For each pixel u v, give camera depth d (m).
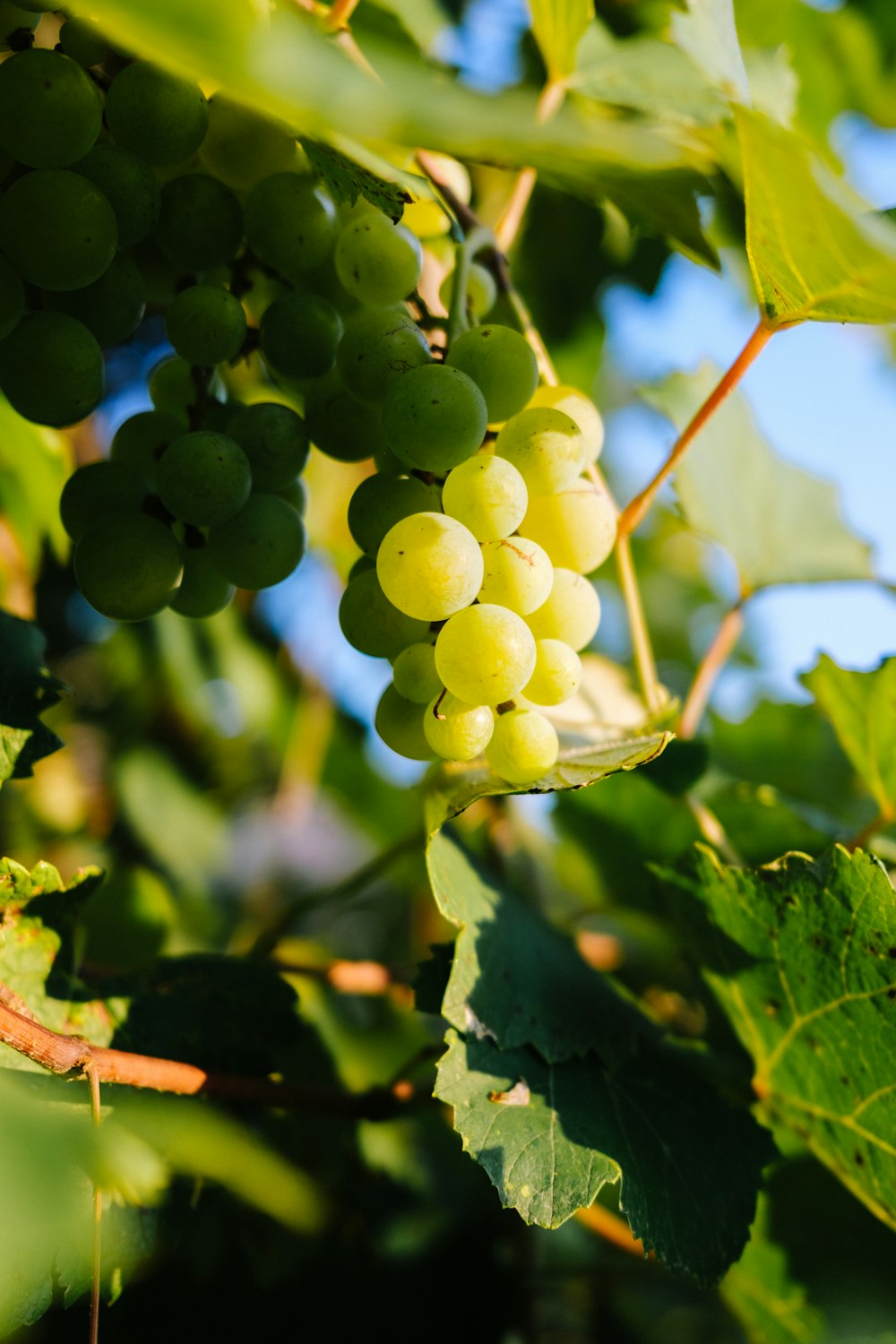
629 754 0.36
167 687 0.70
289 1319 0.43
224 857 0.77
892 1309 0.42
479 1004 0.37
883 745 0.45
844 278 0.34
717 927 0.39
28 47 0.35
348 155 0.34
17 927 0.37
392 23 0.47
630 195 0.42
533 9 0.44
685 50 0.39
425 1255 0.46
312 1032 0.46
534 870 0.52
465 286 0.37
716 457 0.49
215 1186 0.39
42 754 0.38
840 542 0.50
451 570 0.33
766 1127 0.39
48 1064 0.34
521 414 0.36
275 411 0.36
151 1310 0.41
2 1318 0.33
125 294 0.36
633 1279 0.49
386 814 0.76
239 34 0.27
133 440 0.38
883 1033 0.37
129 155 0.35
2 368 0.34
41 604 0.65
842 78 0.58
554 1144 0.35
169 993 0.40
